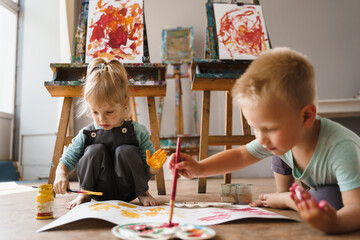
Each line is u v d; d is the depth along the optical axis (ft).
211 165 3.21
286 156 3.18
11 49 11.41
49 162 10.75
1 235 2.48
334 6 10.84
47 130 10.91
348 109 7.97
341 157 2.60
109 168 3.98
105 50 6.04
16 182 9.20
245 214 2.92
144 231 2.20
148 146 4.41
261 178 9.78
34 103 11.12
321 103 8.11
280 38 10.85
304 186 4.56
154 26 11.32
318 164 2.81
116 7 6.40
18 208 3.92
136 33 6.15
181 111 10.46
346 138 2.68
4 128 10.73
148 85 5.22
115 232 2.19
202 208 3.40
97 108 3.85
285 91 2.30
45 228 2.60
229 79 5.43
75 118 10.69
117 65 4.27
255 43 6.39
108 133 4.17
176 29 11.16
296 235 2.33
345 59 10.56
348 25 10.70
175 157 3.03
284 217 2.80
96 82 3.88
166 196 5.07
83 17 6.38
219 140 5.85
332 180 2.86
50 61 11.21
